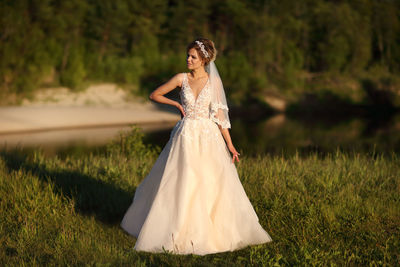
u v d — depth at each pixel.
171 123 30.47
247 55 50.53
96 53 43.91
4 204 4.43
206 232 3.34
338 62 52.47
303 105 45.34
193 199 3.39
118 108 35.25
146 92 40.56
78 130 25.20
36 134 23.06
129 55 45.81
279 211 4.20
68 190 5.07
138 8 49.09
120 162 7.22
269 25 51.56
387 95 46.94
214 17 53.09
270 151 13.95
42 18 40.03
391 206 4.39
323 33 55.47
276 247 3.48
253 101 44.44
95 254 3.25
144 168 6.39
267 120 34.81
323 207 4.18
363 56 53.38
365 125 30.05
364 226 3.89
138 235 3.48
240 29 52.38
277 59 51.69
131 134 9.41
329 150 14.35
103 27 46.47
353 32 53.94
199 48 3.52
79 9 44.16
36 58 36.81
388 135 22.72
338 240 3.63
